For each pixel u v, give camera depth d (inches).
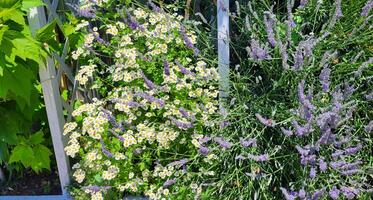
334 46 84.6
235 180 82.9
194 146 85.4
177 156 88.1
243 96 85.6
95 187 82.7
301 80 75.8
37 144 96.8
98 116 84.2
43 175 104.9
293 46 81.5
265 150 80.6
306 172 74.0
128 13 89.0
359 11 87.4
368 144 82.7
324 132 69.4
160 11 90.3
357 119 81.9
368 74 85.0
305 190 75.2
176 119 83.4
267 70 83.6
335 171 75.5
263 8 95.9
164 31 88.7
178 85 83.8
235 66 91.2
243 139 76.4
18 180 103.5
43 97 94.6
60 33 99.0
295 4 101.7
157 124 88.6
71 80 99.4
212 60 90.4
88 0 93.9
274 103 84.4
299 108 71.8
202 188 85.8
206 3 105.7
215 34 100.0
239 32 101.3
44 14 87.2
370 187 76.9
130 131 83.4
